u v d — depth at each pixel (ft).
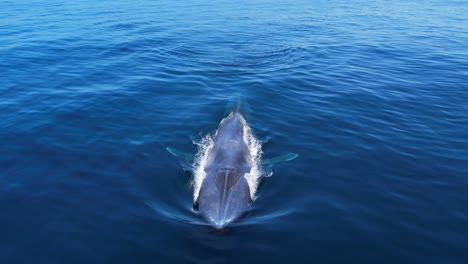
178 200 56.75
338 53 137.90
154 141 72.95
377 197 57.72
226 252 47.11
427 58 132.87
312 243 48.75
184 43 148.05
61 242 48.49
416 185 60.75
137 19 189.78
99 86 100.48
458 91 101.35
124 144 71.41
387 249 48.03
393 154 69.51
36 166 63.98
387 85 105.29
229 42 152.05
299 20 199.41
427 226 52.01
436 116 85.92
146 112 85.71
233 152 67.26
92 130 76.48
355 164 66.13
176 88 101.24
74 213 53.47
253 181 61.16
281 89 101.45
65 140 72.28
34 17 182.80
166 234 49.83
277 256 46.70
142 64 120.98
